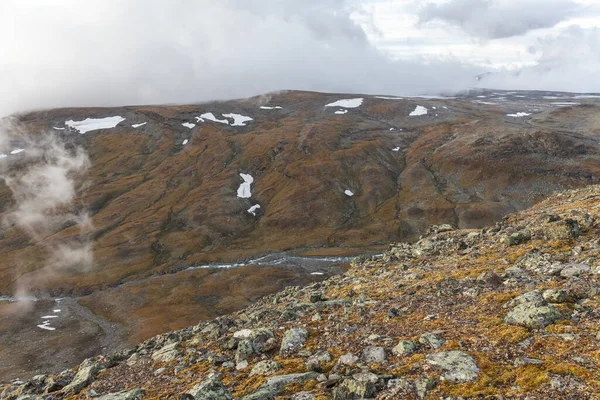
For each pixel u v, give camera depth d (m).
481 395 13.89
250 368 20.75
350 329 22.75
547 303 19.12
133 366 25.61
